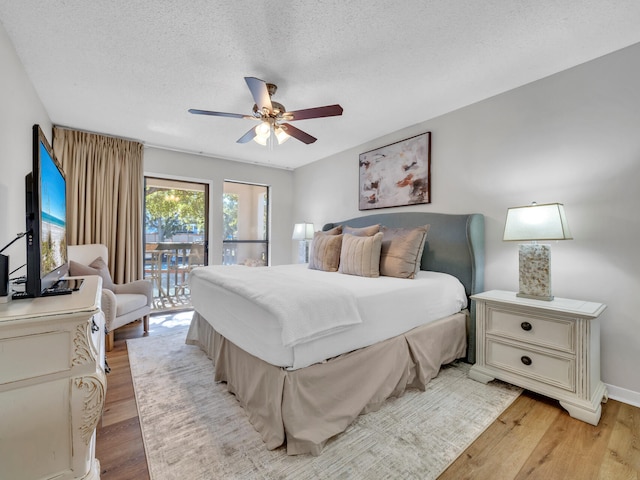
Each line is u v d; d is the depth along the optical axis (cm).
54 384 92
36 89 245
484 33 177
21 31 175
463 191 279
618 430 159
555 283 219
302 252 503
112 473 129
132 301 292
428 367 207
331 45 187
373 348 179
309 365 150
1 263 99
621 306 191
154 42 185
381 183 355
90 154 342
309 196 488
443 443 149
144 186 404
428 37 180
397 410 177
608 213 197
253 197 506
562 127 217
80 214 337
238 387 183
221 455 140
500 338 206
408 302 203
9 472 87
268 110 214
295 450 140
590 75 204
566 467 133
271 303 147
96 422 99
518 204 241
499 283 254
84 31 175
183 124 320
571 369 174
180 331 327
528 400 189
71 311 93
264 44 186
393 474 129
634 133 187
